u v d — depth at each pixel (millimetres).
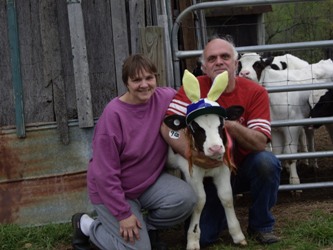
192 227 4148
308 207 5195
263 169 4090
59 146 5133
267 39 16688
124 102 4004
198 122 3709
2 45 5051
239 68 6492
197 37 7184
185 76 3842
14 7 4984
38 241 4625
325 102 6363
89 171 4090
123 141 3936
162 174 4141
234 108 3822
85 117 5070
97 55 5105
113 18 5070
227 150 3881
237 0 5020
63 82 5086
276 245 4211
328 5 15219
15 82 5047
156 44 4840
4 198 5109
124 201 3869
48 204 5137
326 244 4223
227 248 4180
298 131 6223
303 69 6766
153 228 4133
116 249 3918
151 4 5305
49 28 5039
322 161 7336
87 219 4219
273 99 6152
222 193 4129
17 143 5117
